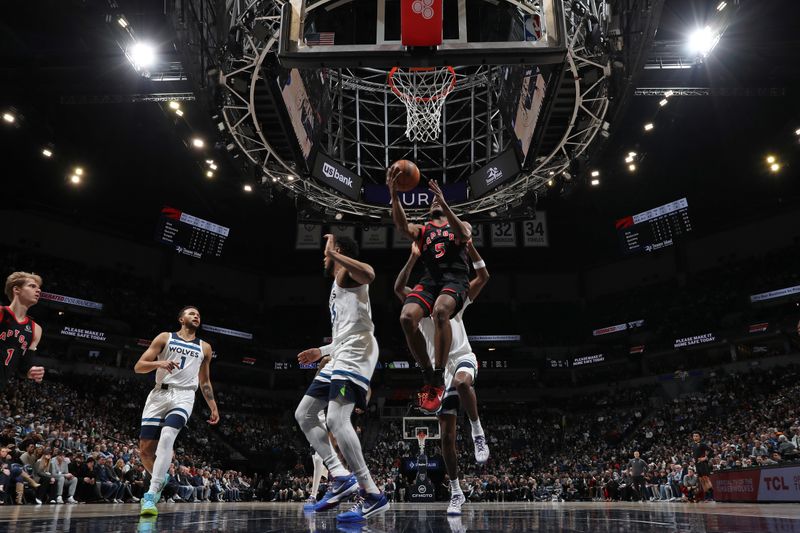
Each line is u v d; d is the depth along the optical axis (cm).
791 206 3400
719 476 1155
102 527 288
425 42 812
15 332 419
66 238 3369
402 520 374
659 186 3478
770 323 3091
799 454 1185
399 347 3950
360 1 1559
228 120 1462
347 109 2361
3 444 1216
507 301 4197
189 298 3822
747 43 1936
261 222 3928
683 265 3791
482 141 2580
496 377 3984
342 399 381
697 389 3281
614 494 2003
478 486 2386
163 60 1772
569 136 1554
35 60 2038
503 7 1148
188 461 2066
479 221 1870
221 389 3634
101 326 3175
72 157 2830
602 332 3941
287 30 843
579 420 3559
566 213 3875
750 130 2855
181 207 3641
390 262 4128
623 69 1320
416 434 1661
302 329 4109
